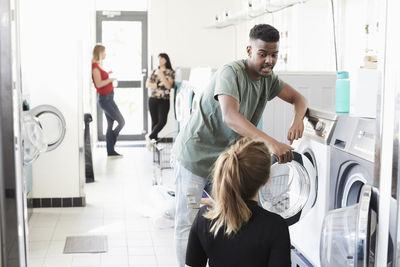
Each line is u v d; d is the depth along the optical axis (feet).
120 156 25.58
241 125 8.06
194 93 17.31
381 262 5.36
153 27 29.17
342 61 17.21
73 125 16.12
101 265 11.57
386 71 5.21
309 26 18.81
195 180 9.47
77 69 16.12
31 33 15.92
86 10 25.18
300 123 9.03
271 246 5.47
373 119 7.50
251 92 9.05
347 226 6.39
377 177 5.41
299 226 9.71
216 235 5.65
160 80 26.50
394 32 5.07
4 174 4.71
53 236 13.47
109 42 30.48
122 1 30.35
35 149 13.58
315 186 9.02
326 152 8.57
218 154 9.32
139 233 13.79
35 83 16.01
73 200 16.30
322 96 13.33
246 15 19.67
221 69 8.75
